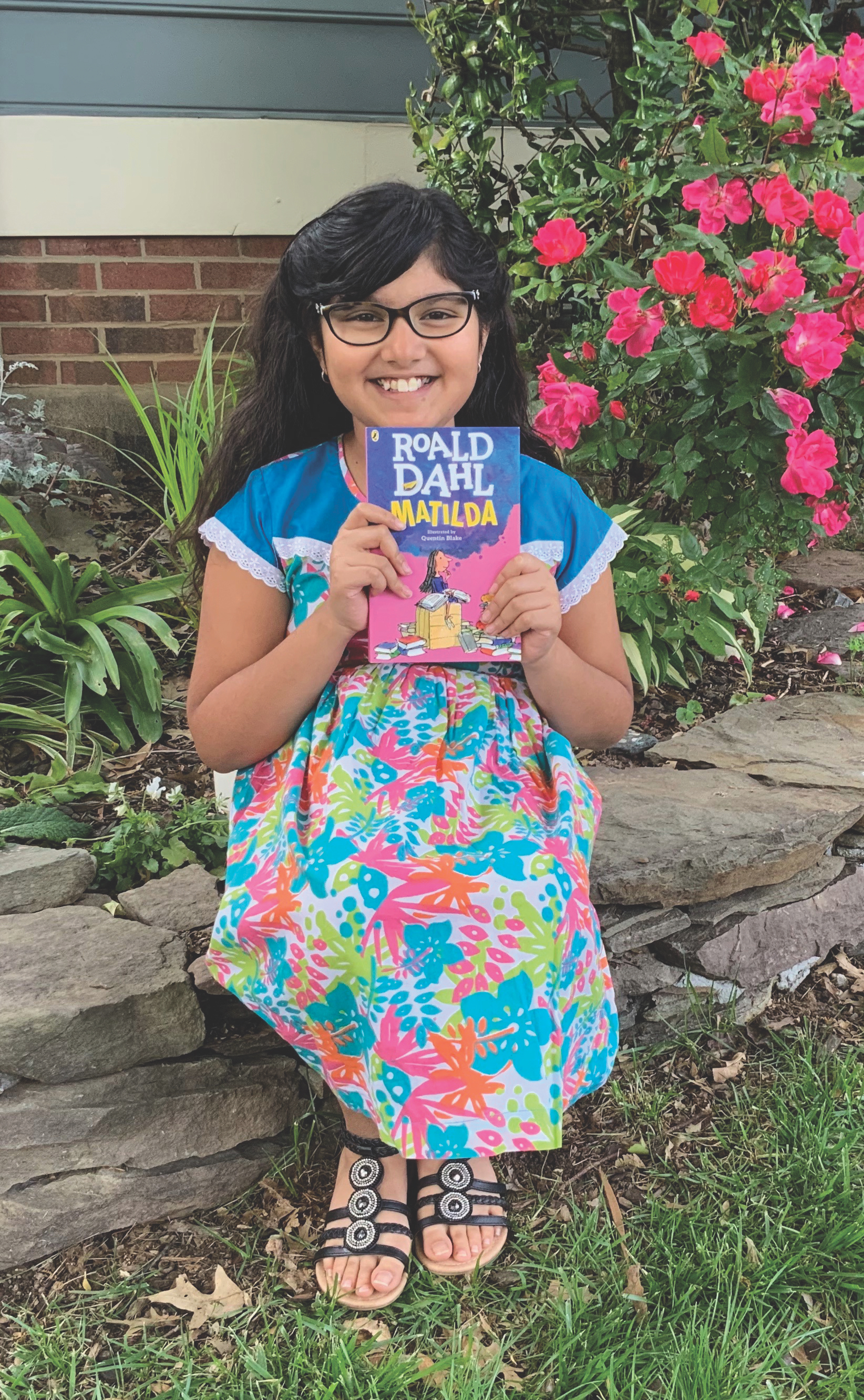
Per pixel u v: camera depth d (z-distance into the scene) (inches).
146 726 102.4
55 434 151.4
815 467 90.4
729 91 97.9
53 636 102.4
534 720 64.6
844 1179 66.8
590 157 131.2
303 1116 71.9
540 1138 53.9
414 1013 54.1
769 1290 60.9
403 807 56.6
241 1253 64.1
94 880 81.9
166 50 141.9
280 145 146.6
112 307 150.0
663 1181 69.4
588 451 100.0
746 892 84.4
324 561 61.6
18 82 140.3
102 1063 66.1
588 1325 58.7
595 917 60.4
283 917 55.6
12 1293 62.0
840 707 105.2
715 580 100.2
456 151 126.4
